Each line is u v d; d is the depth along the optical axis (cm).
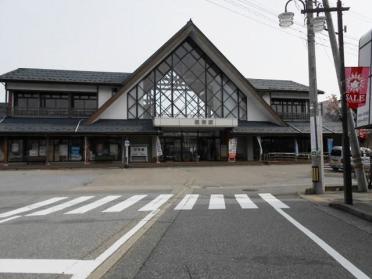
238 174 2689
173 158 3794
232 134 3697
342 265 575
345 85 1233
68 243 732
